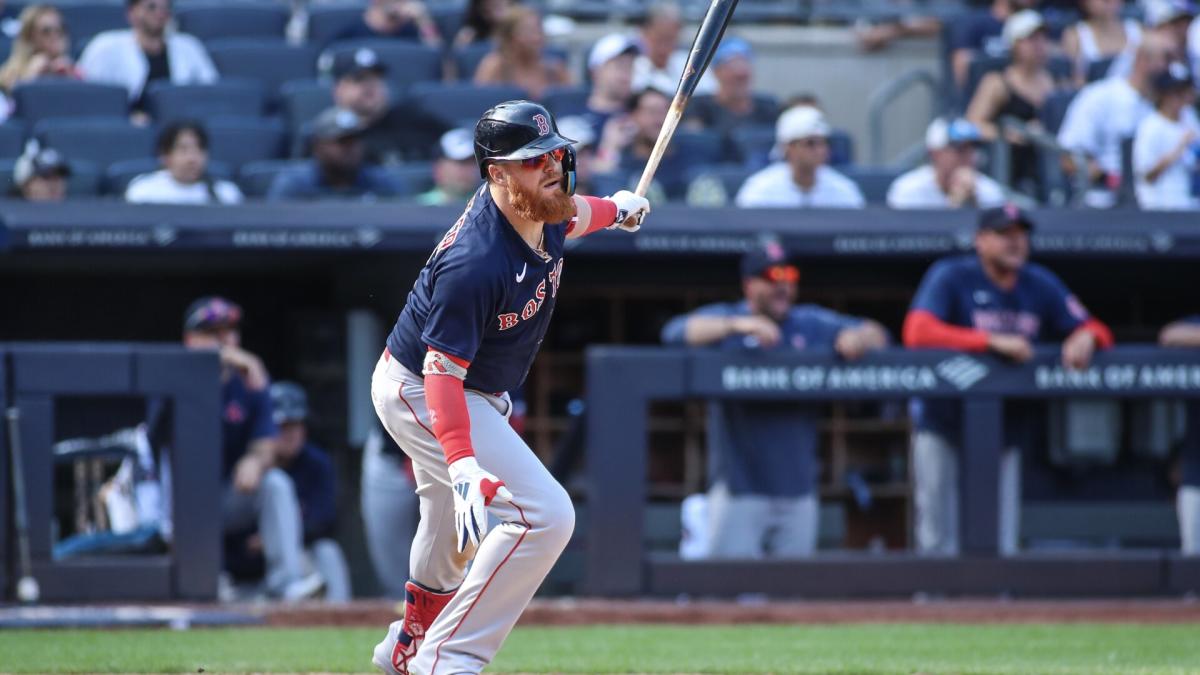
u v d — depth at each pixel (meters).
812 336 26.62
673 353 25.38
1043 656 19.83
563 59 40.69
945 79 42.22
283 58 38.47
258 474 26.31
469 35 40.44
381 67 34.34
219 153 34.31
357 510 32.59
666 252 30.28
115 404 24.88
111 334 34.19
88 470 25.28
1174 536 30.61
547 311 13.16
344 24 40.75
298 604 24.12
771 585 25.45
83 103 34.72
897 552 25.97
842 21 45.78
